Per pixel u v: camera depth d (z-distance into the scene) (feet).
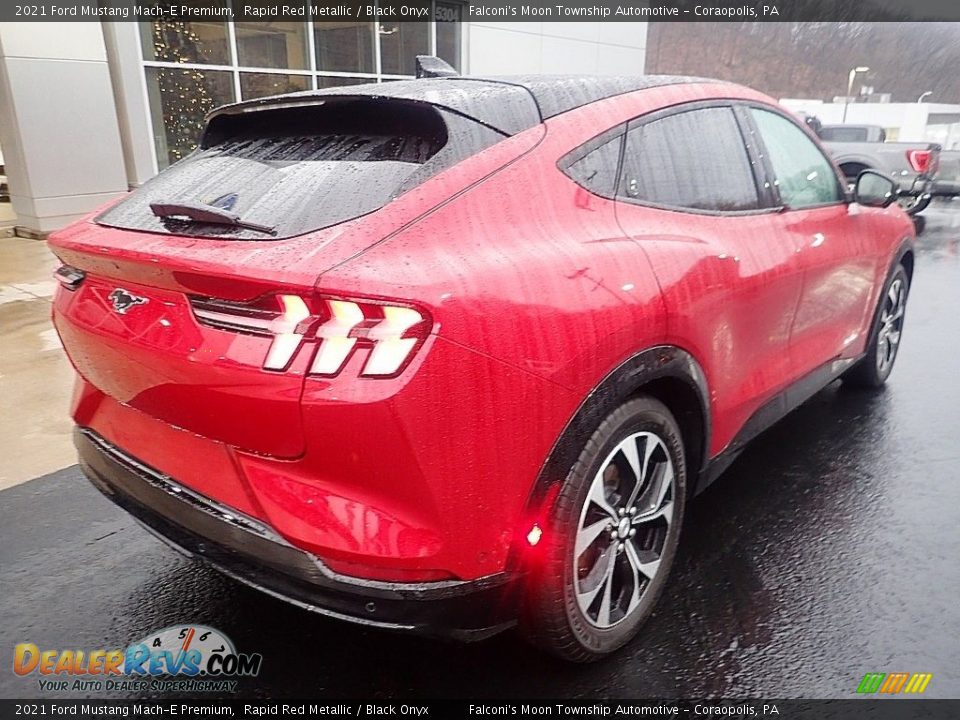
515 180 6.25
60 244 6.69
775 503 9.95
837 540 9.06
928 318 19.47
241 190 6.42
